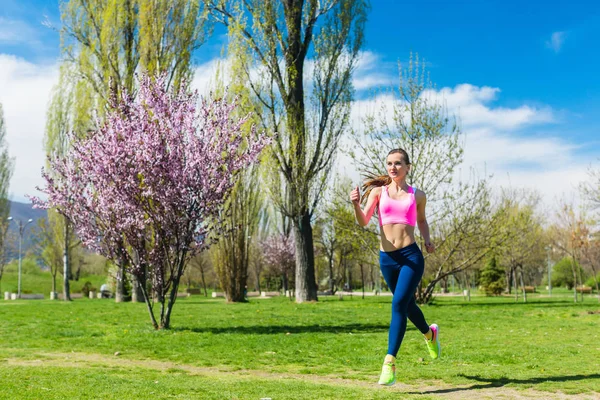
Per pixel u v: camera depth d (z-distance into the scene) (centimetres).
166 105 1298
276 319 1742
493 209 3153
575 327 1382
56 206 1295
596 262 3644
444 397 495
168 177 1260
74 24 3116
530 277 7338
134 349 977
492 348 939
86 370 689
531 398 494
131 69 3039
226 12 2678
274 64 2686
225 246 3341
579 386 547
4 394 503
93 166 1261
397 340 539
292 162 2728
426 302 2775
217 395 511
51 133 3628
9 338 1162
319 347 991
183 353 926
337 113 2745
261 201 3428
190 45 2966
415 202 555
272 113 2694
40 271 8119
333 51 2747
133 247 1321
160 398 496
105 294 5109
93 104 3073
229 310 2312
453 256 3005
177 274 1356
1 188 5784
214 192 1305
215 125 1340
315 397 497
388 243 555
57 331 1297
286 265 4784
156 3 2919
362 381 636
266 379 641
